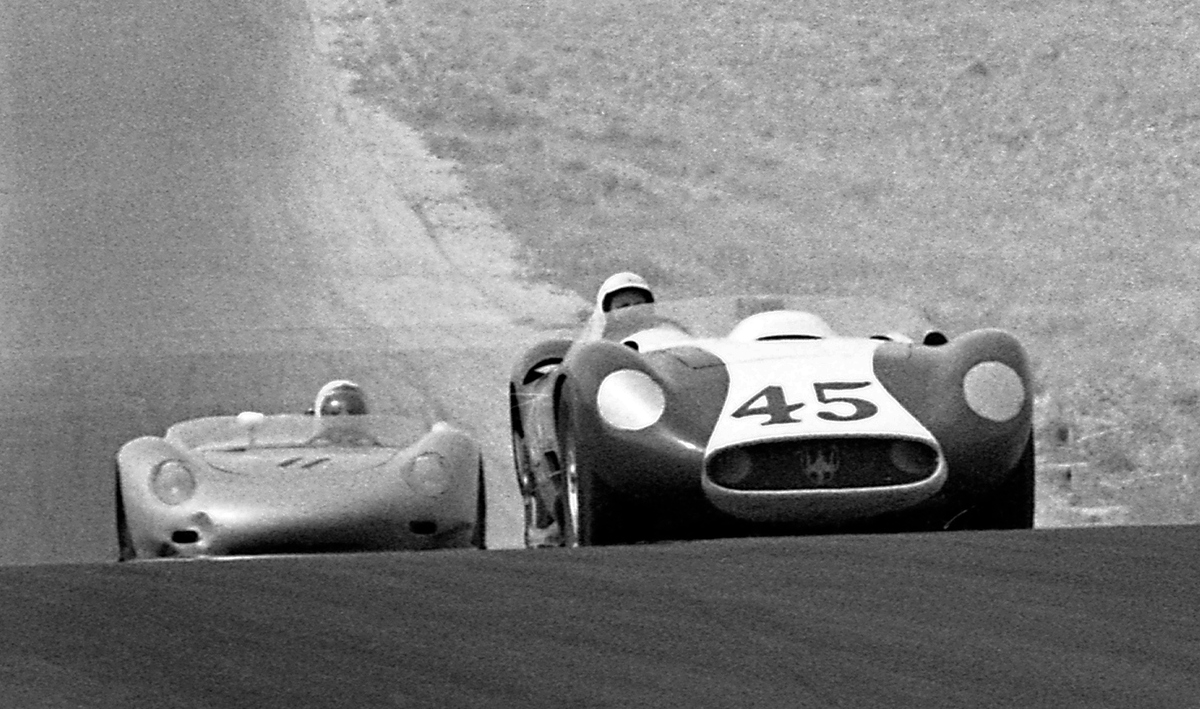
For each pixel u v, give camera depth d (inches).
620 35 5767.7
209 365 2696.9
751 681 688.4
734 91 5315.0
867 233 4160.9
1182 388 2566.4
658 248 4057.6
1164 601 799.1
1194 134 4643.2
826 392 1122.0
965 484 1100.5
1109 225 4065.0
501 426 2437.3
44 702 681.0
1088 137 4717.0
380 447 1396.4
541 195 4389.8
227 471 1299.2
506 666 716.0
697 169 4702.3
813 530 1128.2
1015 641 737.6
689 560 911.7
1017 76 5201.8
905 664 706.8
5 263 3703.3
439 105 5073.8
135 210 4131.4
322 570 906.7
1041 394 2571.4
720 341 1234.0
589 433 1128.8
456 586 861.2
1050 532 975.6
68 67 5280.5
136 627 791.7
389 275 3681.1
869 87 5280.5
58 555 1615.4
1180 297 3383.4
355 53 5477.4
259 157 4574.3
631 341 1279.5
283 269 3703.3
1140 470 2127.2
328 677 706.8
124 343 2972.4
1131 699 657.0
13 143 4670.3
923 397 1120.8
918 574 864.9
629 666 712.4
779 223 4259.4
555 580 869.8
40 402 2358.5
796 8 5925.2
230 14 5753.0
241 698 681.0
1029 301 3486.7
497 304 3459.6
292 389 2551.7
